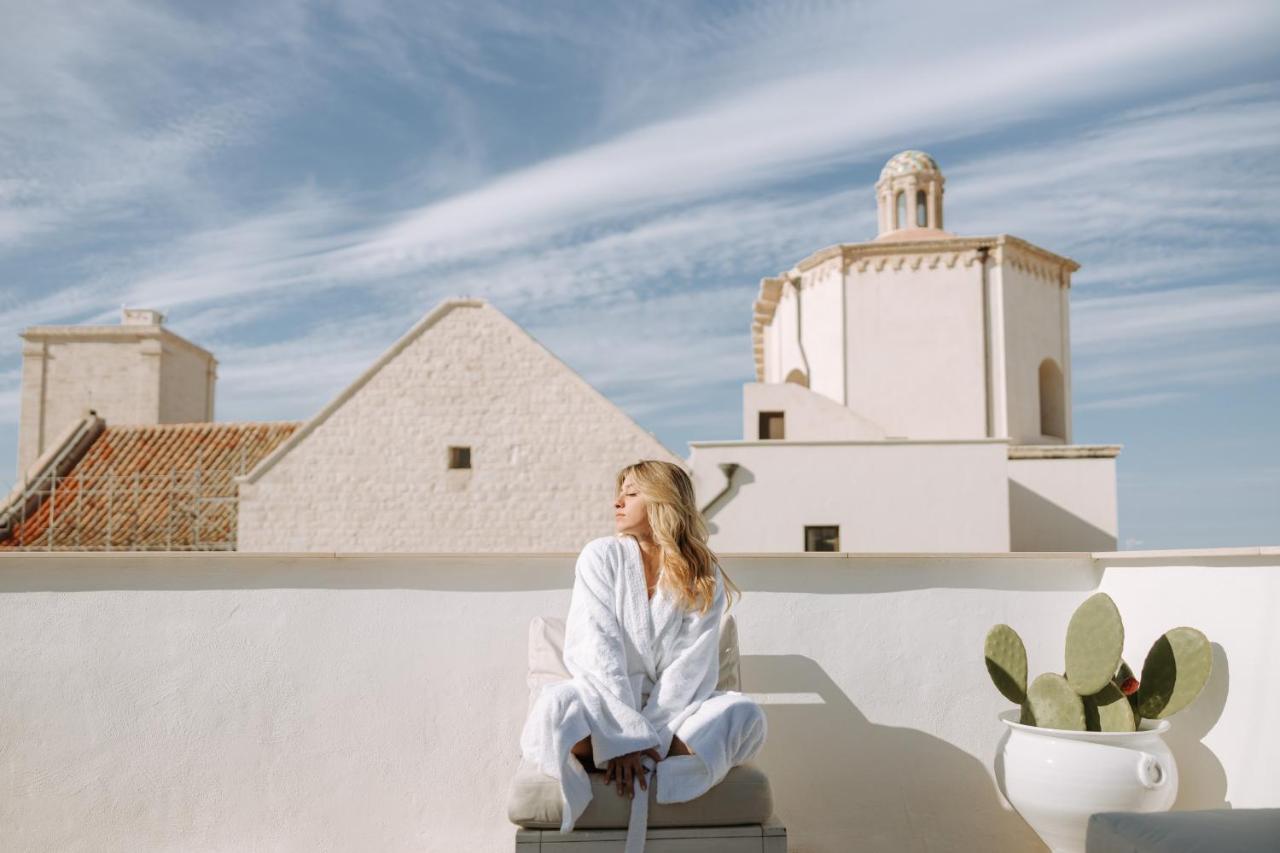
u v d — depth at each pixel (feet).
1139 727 13.30
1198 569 13.37
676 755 11.09
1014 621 15.37
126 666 14.44
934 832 14.97
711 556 12.52
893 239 79.82
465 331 78.38
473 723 14.61
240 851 14.33
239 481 76.84
